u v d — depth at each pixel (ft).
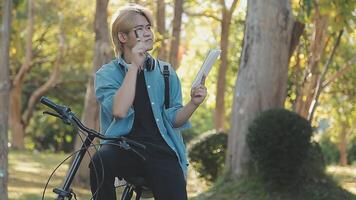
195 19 97.60
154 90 14.43
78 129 13.78
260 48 39.86
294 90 57.31
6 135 30.76
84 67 129.18
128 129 14.16
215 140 52.54
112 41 14.74
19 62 122.52
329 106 93.97
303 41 58.08
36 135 156.46
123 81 13.96
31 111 122.42
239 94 40.65
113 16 14.78
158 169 14.02
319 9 46.03
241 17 82.69
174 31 59.77
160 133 14.28
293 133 36.14
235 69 92.12
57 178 66.59
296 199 36.91
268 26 39.73
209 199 39.01
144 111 14.32
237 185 39.22
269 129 36.24
